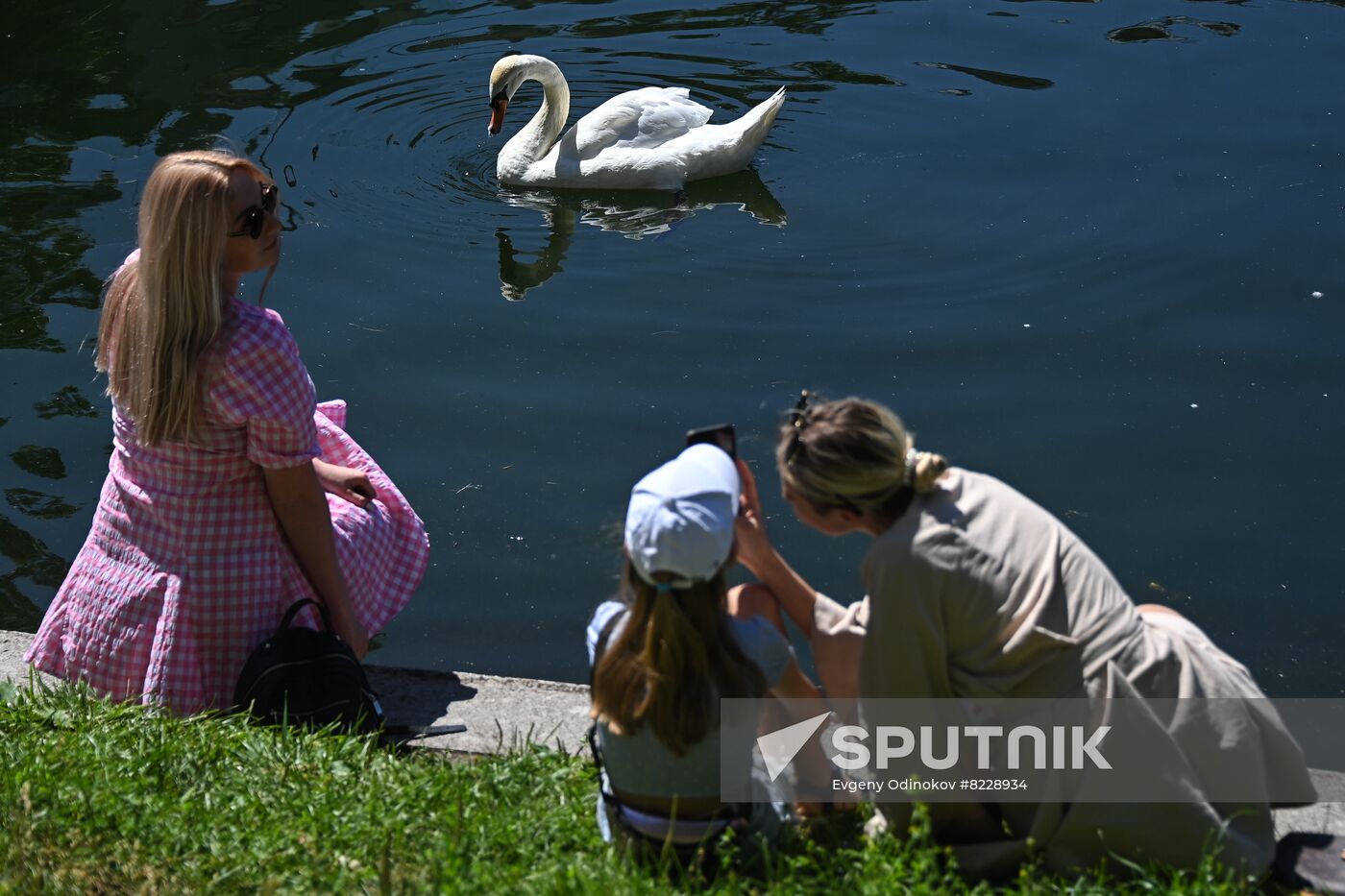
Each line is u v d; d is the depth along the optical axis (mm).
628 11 11477
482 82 10320
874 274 7500
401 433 6125
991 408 6203
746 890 2883
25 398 6473
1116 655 2883
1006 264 7492
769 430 6078
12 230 7902
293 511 3799
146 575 3812
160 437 3676
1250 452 5844
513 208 8633
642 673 2787
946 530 2883
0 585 5348
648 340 6871
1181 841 2879
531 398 6379
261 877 2996
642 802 2918
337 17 11234
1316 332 6684
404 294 7363
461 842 3059
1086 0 11188
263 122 9500
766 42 10750
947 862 2971
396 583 4316
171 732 3529
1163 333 6758
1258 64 9836
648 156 8859
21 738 3535
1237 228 7680
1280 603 5043
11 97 9680
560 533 5520
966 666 2924
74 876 2994
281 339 3660
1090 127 9055
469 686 4125
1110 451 5871
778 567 3424
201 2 11422
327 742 3514
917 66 10141
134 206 8211
